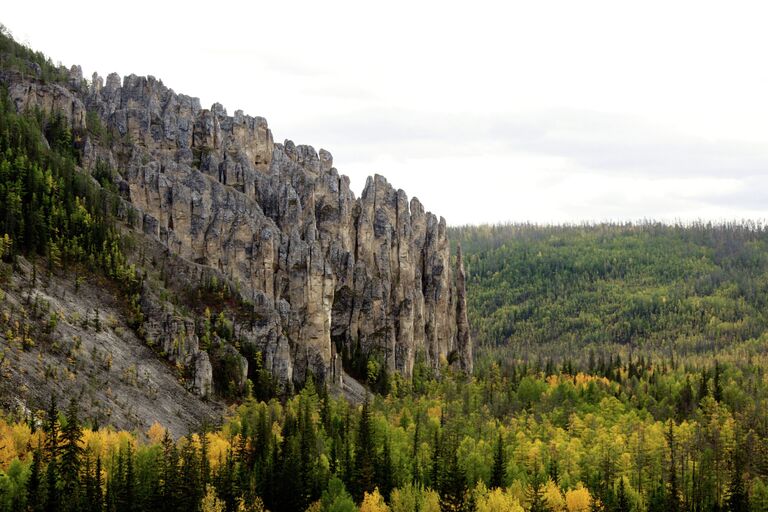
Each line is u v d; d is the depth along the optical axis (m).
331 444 195.38
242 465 174.12
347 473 181.25
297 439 185.50
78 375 193.38
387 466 183.38
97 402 187.00
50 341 197.12
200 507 152.00
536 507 173.12
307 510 168.12
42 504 136.00
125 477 150.62
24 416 164.25
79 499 140.50
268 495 170.38
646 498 186.25
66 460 145.62
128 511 146.00
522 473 188.62
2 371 173.12
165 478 152.50
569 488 184.12
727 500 184.12
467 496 171.75
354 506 163.75
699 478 191.88
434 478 184.12
